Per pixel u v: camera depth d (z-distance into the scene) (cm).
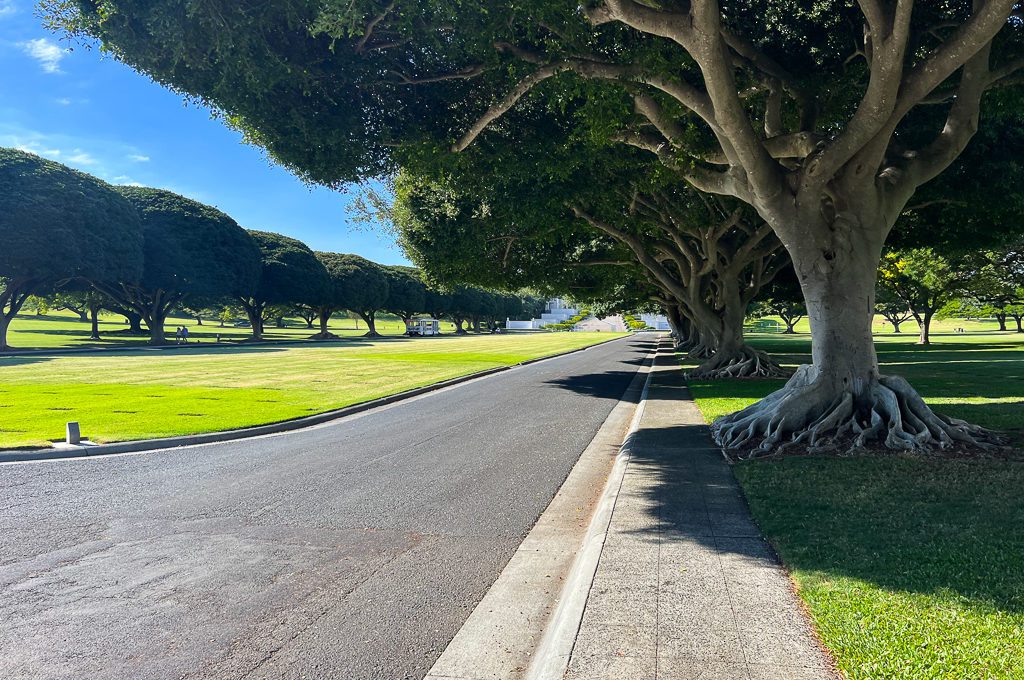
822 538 507
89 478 859
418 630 413
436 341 6650
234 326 11262
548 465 925
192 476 869
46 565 534
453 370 2705
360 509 700
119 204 4862
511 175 1347
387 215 2327
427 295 9512
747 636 348
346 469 904
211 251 5741
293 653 383
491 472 880
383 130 1120
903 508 582
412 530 623
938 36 1045
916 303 4566
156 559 546
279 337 7394
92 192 4634
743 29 1110
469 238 2177
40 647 393
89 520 664
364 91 1115
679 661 323
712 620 370
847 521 549
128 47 947
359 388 1991
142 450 1081
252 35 891
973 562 440
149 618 432
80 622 427
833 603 381
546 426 1296
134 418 1358
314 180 1178
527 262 2592
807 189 963
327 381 2227
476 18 910
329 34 888
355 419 1437
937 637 334
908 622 352
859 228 981
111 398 1722
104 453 1050
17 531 627
